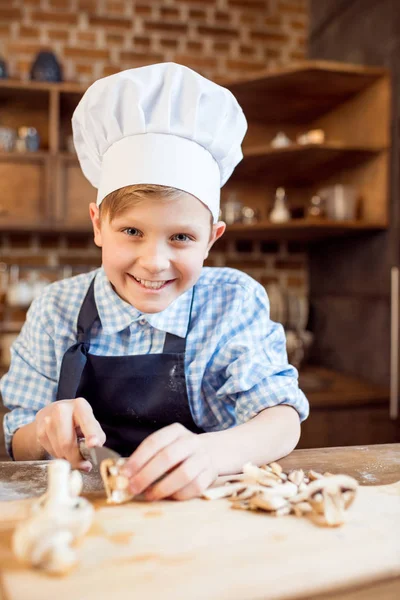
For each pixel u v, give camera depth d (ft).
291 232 6.97
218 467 2.21
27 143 6.91
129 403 3.00
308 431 5.97
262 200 8.07
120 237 2.39
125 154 2.48
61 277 7.77
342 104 7.25
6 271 7.62
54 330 3.12
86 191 6.88
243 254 8.21
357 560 1.58
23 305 7.10
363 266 6.82
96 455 2.10
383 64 6.43
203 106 2.55
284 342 3.17
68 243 7.80
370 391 6.24
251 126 8.01
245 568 1.52
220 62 8.13
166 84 2.45
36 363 3.13
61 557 1.45
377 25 6.53
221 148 2.65
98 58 7.80
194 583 1.44
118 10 7.87
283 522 1.82
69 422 2.27
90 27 7.79
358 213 6.82
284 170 7.41
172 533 1.72
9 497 2.03
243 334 3.03
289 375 2.94
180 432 2.16
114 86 2.44
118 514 1.86
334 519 1.80
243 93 6.95
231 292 3.16
